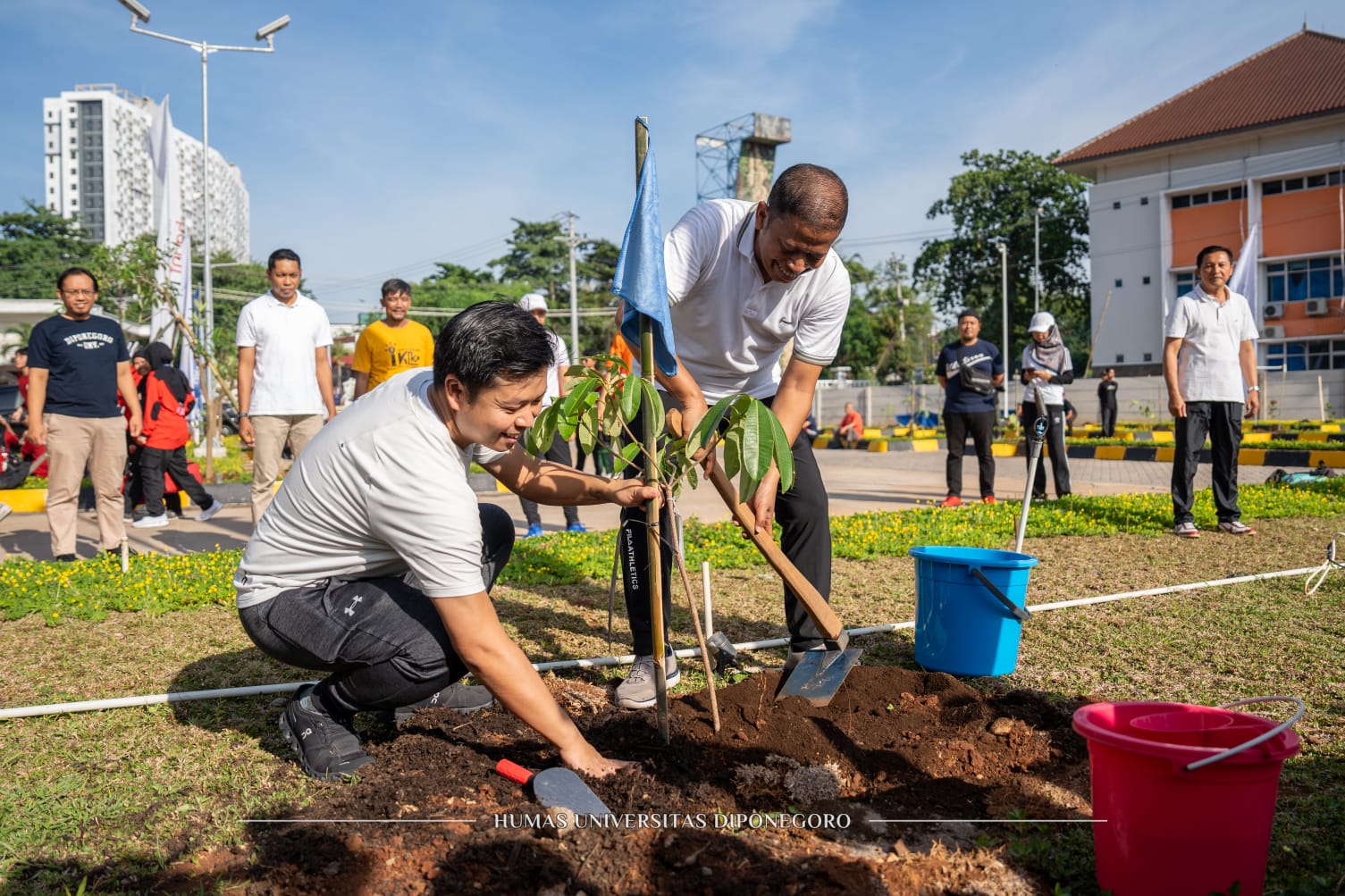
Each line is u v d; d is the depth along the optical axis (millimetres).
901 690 3256
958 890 2141
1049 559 6148
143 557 6141
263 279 59656
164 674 3941
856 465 15898
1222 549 6379
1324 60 34938
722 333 3498
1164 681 3611
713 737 2904
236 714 3430
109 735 3225
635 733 2955
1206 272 6801
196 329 15117
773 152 38812
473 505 2523
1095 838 2105
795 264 3086
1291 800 2555
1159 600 4926
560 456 7023
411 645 2686
